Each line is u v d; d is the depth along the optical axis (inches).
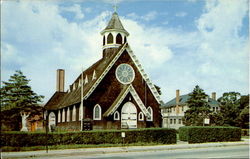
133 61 1701.5
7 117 1742.1
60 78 2484.0
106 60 1787.6
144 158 802.2
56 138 1103.0
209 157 799.1
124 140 1202.6
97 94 1582.2
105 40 1878.7
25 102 1809.8
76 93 1844.2
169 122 3668.8
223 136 1424.7
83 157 864.3
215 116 2455.7
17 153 946.1
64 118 1991.9
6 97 1753.2
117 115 1557.6
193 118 2437.3
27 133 1063.6
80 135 1141.1
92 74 1802.4
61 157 873.5
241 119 2415.1
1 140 1028.5
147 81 1728.6
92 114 1557.6
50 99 2368.4
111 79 1628.9
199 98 2534.5
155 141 1255.5
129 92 1589.6
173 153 943.7
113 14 1916.8
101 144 1154.0
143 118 1609.3
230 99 2498.8
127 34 1897.1
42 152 970.7
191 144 1278.3
